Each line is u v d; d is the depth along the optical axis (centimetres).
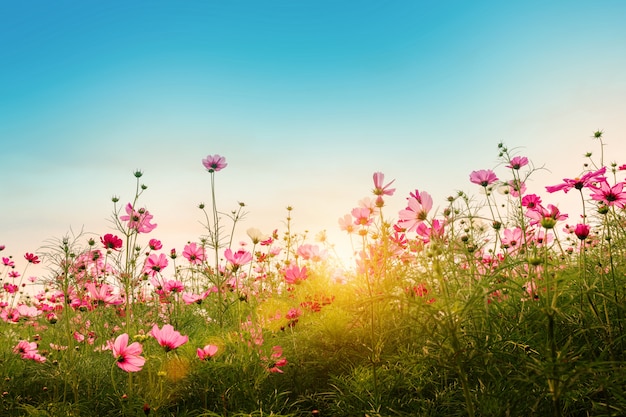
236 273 123
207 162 147
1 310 158
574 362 58
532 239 104
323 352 112
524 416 68
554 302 60
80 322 130
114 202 126
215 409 95
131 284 132
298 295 162
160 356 104
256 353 100
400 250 103
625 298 81
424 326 64
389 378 92
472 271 90
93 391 106
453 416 77
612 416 62
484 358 74
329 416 92
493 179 119
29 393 108
